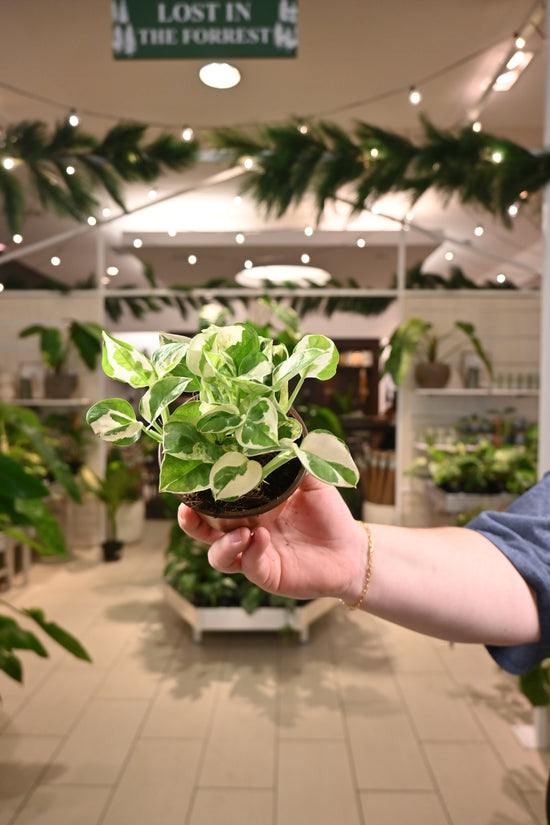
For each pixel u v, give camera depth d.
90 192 2.17
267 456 0.52
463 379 4.48
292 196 2.21
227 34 1.78
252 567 0.55
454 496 3.38
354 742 2.04
